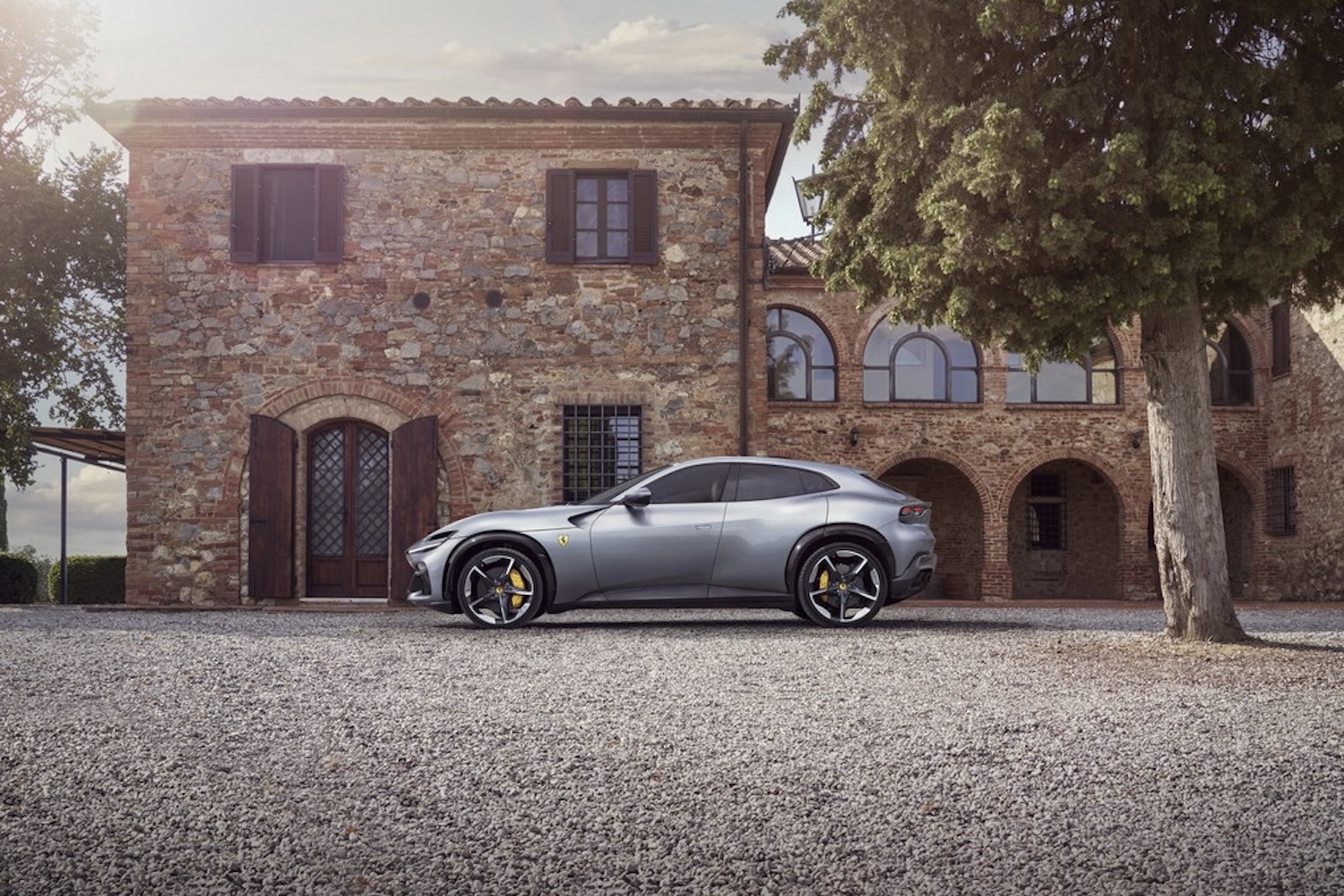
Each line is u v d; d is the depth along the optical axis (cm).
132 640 955
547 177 1659
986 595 2283
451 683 717
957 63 931
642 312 1656
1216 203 862
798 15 1083
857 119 1102
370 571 1653
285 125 1650
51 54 2253
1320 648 912
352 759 500
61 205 2311
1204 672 771
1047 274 906
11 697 658
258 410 1639
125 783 457
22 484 2233
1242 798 432
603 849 371
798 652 870
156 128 1644
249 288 1647
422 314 1648
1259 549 2317
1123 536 2309
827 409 2283
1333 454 2086
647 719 593
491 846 374
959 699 654
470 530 1116
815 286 2297
